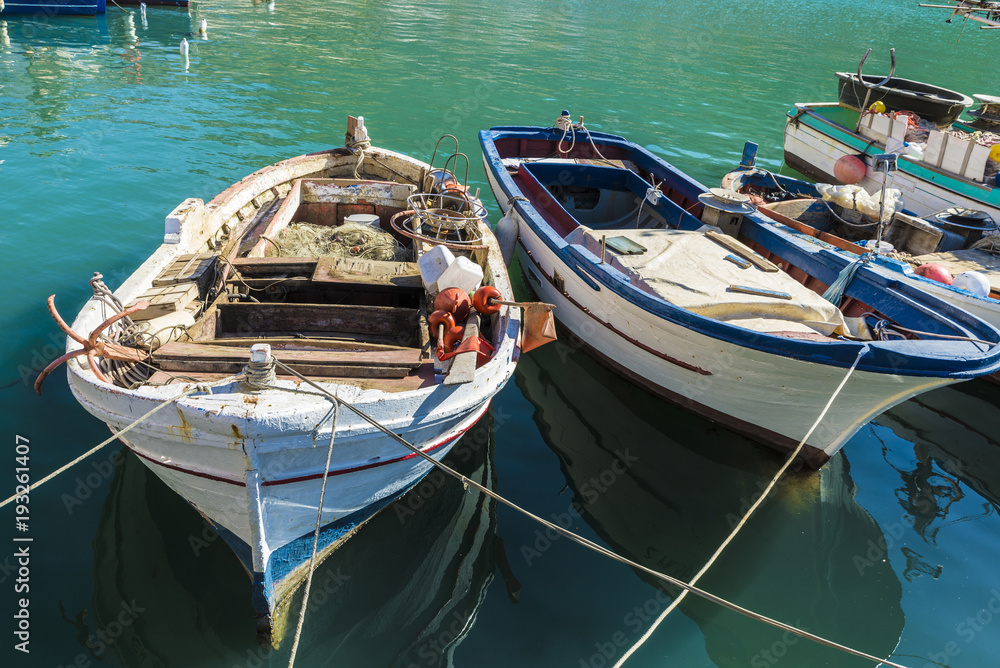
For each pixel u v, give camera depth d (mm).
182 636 4402
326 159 9148
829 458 6453
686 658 4613
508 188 8633
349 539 5266
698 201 8727
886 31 39781
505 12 33656
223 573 4883
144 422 3994
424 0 35688
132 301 5051
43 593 4531
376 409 4215
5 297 7582
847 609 5102
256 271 6109
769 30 35812
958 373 5281
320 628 4617
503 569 5215
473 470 6203
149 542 5027
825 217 9656
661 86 21109
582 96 19188
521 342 5770
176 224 6098
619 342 7219
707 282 6586
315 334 5652
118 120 13969
